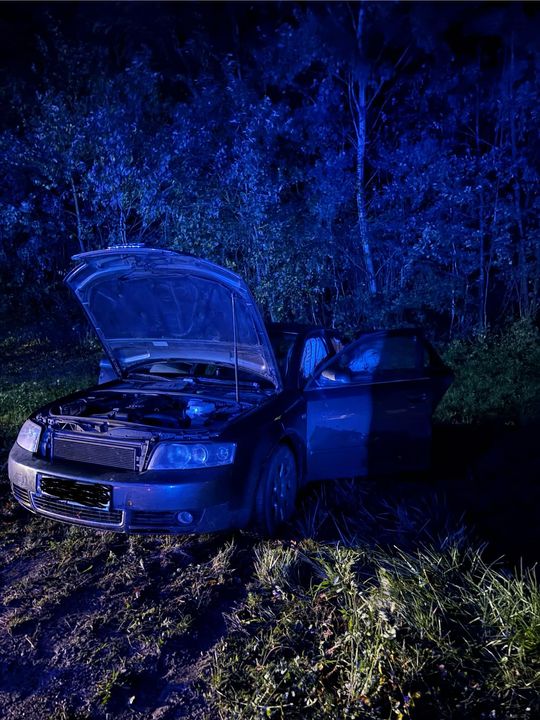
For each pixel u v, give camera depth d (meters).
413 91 12.09
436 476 5.08
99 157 10.79
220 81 12.04
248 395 4.39
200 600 3.26
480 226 11.21
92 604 3.23
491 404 7.19
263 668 2.69
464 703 2.50
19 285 13.40
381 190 11.77
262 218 10.07
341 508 4.42
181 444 3.53
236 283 3.86
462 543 3.66
